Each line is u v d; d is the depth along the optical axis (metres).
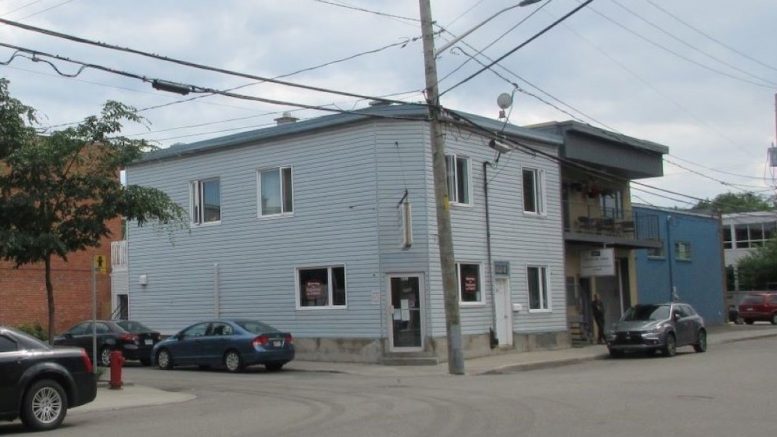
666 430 10.79
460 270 25.44
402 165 24.50
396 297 24.41
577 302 31.61
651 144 34.19
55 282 34.41
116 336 25.92
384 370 22.42
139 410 15.25
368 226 24.62
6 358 12.60
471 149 26.12
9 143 17.64
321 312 25.55
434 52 20.83
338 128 25.38
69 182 18.50
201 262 28.64
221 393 17.81
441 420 12.18
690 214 42.59
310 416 13.22
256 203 27.28
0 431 12.80
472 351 25.22
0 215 17.92
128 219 19.59
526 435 10.59
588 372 20.66
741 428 10.88
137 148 19.17
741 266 62.09
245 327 23.28
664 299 39.34
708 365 21.39
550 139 29.06
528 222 28.16
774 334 36.50
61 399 13.07
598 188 33.56
